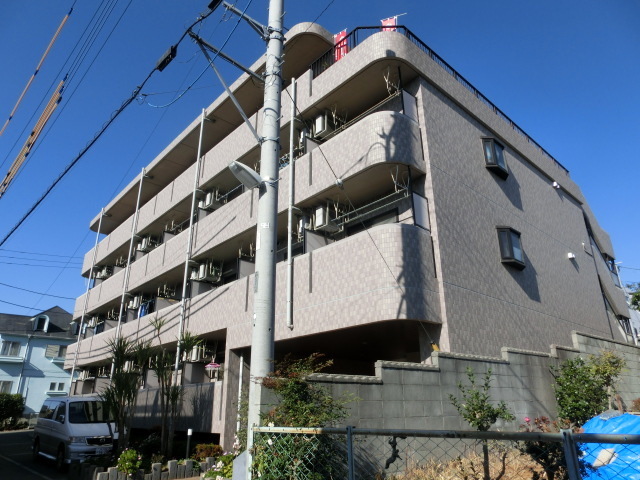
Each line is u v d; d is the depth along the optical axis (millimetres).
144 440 11883
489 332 10852
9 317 33719
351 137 11469
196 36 7469
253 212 13703
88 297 25766
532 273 13859
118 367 11398
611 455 4086
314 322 10578
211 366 13516
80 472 9328
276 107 7305
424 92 12133
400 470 6957
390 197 11664
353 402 6812
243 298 12969
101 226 28203
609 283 20328
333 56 14539
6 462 12516
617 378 11773
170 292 19734
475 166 13008
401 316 9062
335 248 10648
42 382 31562
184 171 20484
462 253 11023
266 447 5301
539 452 4699
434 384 8133
